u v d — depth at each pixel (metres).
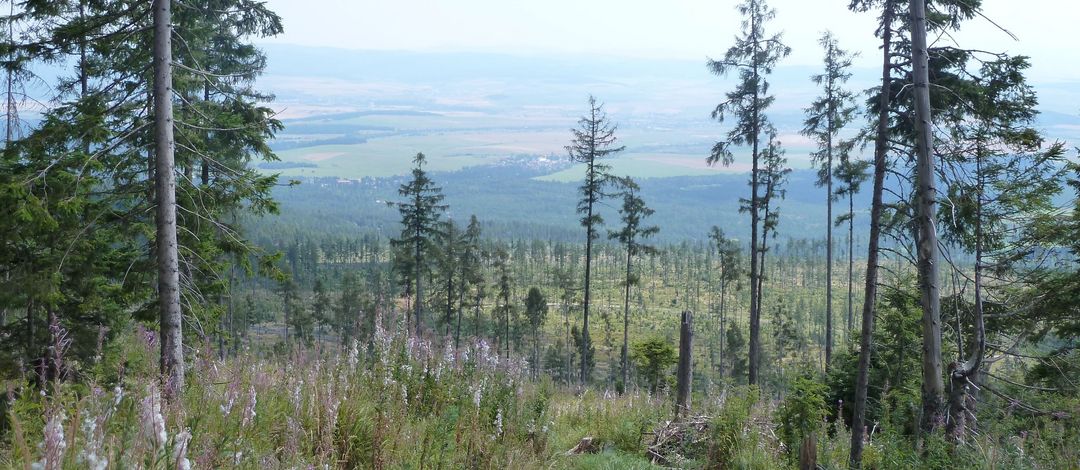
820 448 10.16
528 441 9.05
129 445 4.37
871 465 10.44
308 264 144.88
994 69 12.48
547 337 97.44
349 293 51.50
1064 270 14.36
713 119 26.22
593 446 11.08
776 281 159.38
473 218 48.88
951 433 10.35
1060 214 13.68
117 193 12.89
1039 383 15.34
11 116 13.23
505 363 10.59
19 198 10.80
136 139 12.02
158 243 10.97
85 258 14.00
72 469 4.20
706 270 165.62
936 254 11.60
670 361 27.20
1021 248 14.34
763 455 9.90
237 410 6.15
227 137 15.45
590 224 36.12
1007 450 8.75
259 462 5.49
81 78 14.61
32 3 11.42
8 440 5.11
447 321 46.50
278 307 86.94
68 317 13.55
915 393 14.47
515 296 110.19
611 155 35.44
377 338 9.63
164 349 10.65
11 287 12.68
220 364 7.99
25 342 13.18
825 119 28.75
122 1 11.98
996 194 13.04
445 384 9.31
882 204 11.27
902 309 16.02
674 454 10.44
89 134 11.50
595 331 107.81
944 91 12.83
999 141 12.16
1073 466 8.07
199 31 15.23
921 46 11.69
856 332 17.38
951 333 16.00
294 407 7.00
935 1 12.53
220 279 14.73
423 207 40.72
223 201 13.45
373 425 7.01
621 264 185.38
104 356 7.26
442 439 7.20
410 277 41.09
